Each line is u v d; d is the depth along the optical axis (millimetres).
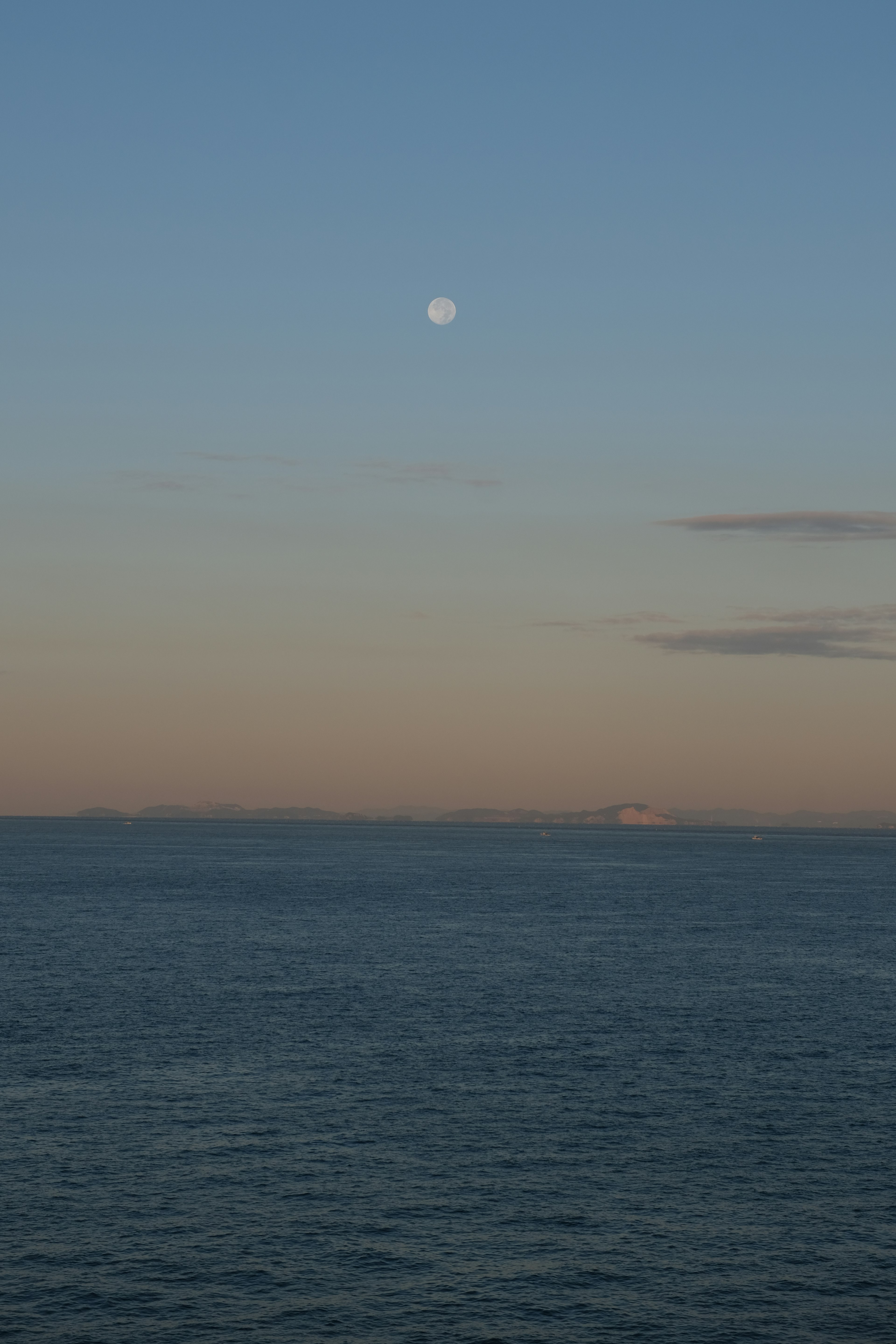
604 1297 35469
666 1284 36344
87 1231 39406
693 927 134250
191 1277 36312
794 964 101688
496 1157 47000
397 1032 69375
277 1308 34531
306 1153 47031
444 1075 59156
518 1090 56562
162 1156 46438
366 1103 53938
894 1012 77625
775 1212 41750
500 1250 38531
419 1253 38281
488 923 136000
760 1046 66812
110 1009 75625
